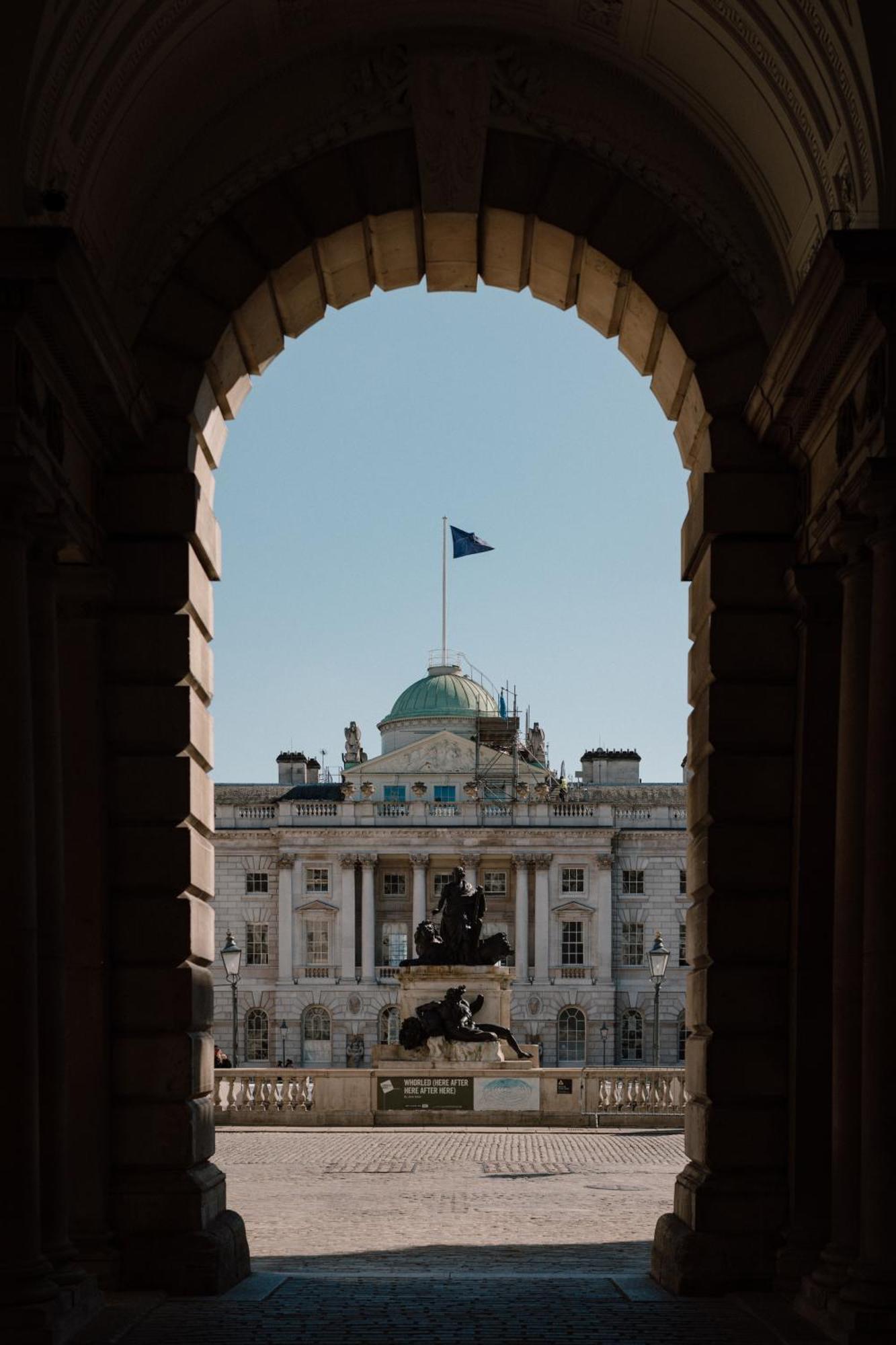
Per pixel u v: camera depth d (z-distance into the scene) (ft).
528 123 60.85
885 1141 45.24
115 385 52.65
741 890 57.31
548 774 436.35
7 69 46.96
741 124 58.08
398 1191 99.76
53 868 49.73
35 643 49.90
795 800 57.16
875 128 48.78
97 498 57.41
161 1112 56.18
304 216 60.75
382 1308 51.19
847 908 50.21
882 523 46.88
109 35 50.80
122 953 56.90
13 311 45.37
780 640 57.98
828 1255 49.37
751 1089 56.44
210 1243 55.11
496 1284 57.52
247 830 419.54
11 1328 43.39
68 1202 53.42
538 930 415.23
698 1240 55.26
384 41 60.59
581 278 63.87
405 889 423.64
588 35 59.31
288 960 414.00
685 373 61.26
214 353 59.88
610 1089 161.58
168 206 59.93
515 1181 106.22
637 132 60.80
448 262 65.72
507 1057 195.83
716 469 58.90
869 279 45.27
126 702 57.67
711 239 60.18
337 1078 161.27
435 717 499.10
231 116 60.54
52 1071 49.47
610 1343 45.06
